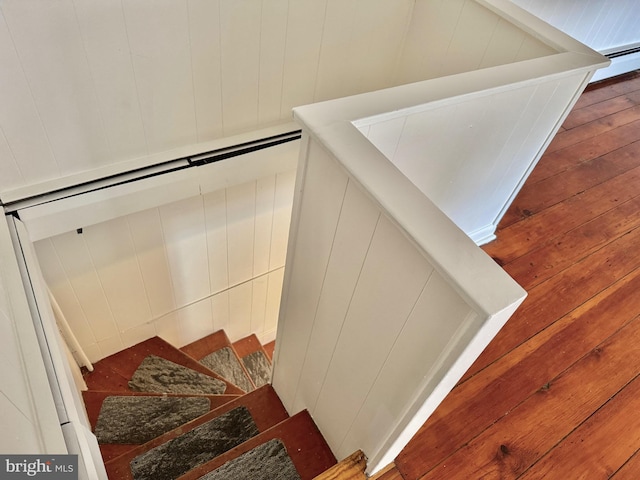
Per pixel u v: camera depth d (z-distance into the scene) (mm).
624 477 1337
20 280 1057
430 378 840
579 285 1815
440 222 764
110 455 1629
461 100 1182
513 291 674
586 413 1457
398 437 1036
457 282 671
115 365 2061
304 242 1140
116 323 1963
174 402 1810
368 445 1178
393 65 1977
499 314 650
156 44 1259
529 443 1380
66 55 1139
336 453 1399
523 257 1888
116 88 1276
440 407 1421
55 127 1249
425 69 1914
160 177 1481
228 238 1963
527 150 1638
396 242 802
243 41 1421
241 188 1769
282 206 1994
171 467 1454
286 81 1646
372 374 1034
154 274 1868
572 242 1977
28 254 1193
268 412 1662
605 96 3016
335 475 1212
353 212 899
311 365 1354
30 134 1224
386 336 933
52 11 1053
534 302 1733
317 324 1229
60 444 785
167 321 2158
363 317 993
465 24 1677
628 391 1525
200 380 2068
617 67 3221
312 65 1681
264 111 1668
